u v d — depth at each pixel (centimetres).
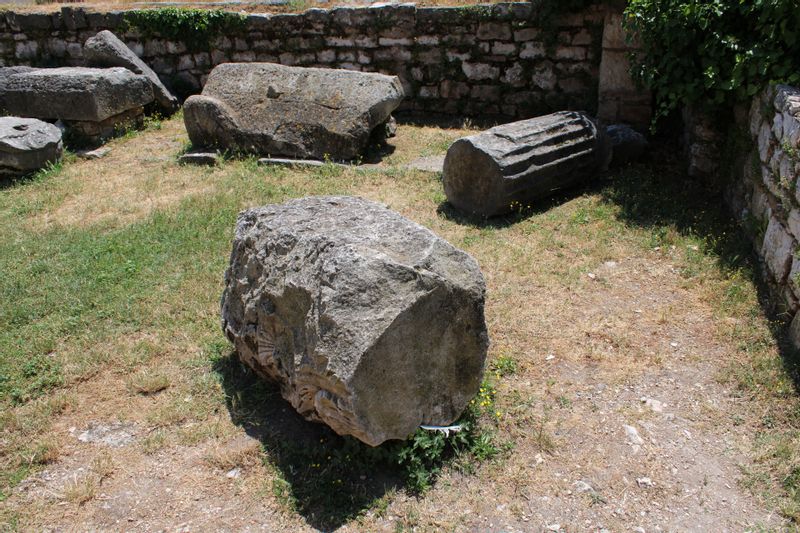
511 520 311
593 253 546
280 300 335
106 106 879
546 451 350
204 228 607
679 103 766
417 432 336
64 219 652
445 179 636
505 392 391
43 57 1123
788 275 431
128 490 333
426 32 924
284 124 782
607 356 423
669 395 388
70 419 383
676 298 482
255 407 382
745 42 562
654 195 636
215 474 340
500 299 484
